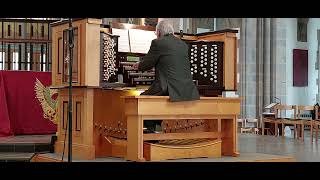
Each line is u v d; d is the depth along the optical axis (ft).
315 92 66.18
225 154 23.75
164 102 21.33
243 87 57.57
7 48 40.19
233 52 25.79
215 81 25.32
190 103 22.08
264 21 58.29
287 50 63.98
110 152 23.12
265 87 58.54
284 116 60.23
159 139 21.57
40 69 38.50
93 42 22.09
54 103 30.25
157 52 21.71
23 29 38.88
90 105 22.27
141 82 23.85
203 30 54.13
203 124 25.07
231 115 23.40
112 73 23.39
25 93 30.04
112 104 23.30
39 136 29.07
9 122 29.12
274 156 23.67
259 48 58.18
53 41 24.32
